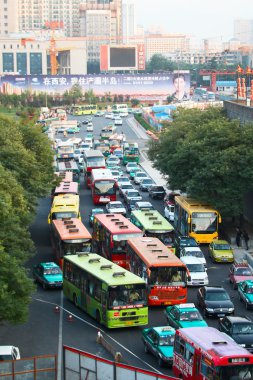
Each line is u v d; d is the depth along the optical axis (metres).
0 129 103.00
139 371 46.50
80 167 158.88
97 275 67.19
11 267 59.03
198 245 93.81
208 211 96.44
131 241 79.38
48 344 61.12
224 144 104.75
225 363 45.28
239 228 99.44
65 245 81.12
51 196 122.50
